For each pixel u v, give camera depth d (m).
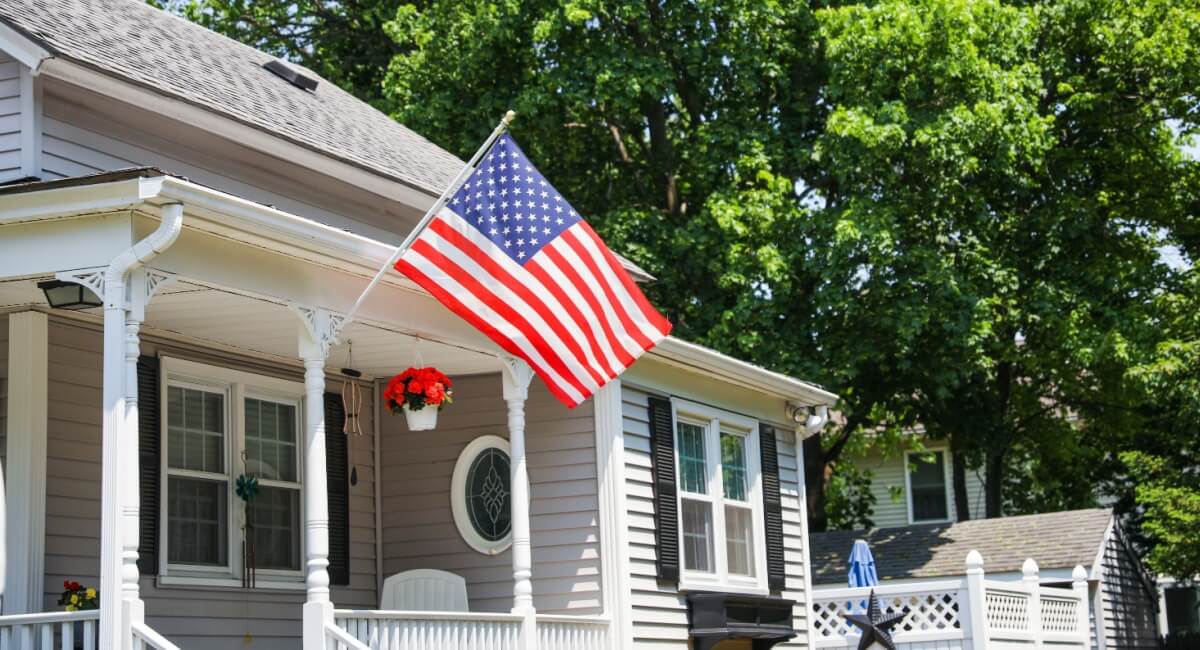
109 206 9.27
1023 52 24.88
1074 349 24.25
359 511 14.53
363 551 14.50
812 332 24.23
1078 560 23.22
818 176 25.97
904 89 23.16
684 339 24.77
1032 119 23.19
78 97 11.84
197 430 12.57
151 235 9.22
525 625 12.28
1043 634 19.25
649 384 14.89
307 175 14.34
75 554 11.25
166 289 10.43
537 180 11.66
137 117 12.45
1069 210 25.53
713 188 25.67
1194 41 25.25
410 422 12.21
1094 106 26.59
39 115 11.40
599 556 13.93
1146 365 23.64
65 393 11.38
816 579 24.62
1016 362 26.44
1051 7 25.77
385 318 11.46
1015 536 24.73
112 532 9.05
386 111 26.84
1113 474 32.56
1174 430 28.09
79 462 11.41
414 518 14.73
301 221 10.15
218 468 12.70
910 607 18.36
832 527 34.66
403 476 14.84
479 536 14.53
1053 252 25.62
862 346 23.45
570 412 14.33
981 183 24.92
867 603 18.47
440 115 25.05
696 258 24.38
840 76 23.31
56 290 9.77
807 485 27.66
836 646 18.41
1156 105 27.06
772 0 24.41
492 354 12.63
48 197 9.37
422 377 12.10
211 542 12.52
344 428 13.19
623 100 24.05
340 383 14.41
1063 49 26.14
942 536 25.34
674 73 25.28
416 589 13.47
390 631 10.81
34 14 12.27
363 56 30.30
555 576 14.06
